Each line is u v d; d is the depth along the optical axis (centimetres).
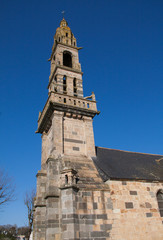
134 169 2084
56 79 2612
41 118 2531
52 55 3095
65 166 1789
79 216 1480
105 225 1512
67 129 2192
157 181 1892
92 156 2133
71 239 1352
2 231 5669
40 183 2133
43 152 2408
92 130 2308
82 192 1591
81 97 2567
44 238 1856
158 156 2898
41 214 1964
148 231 1616
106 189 1667
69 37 3134
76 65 2838
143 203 1727
